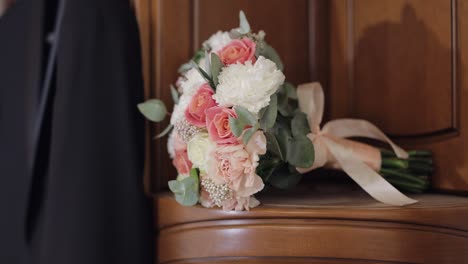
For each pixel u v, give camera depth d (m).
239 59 0.78
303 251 0.72
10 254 0.96
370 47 1.07
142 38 1.00
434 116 0.95
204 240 0.79
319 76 1.13
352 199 0.84
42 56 0.93
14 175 0.96
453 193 0.92
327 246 0.72
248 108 0.73
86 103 0.84
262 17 1.09
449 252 0.74
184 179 0.78
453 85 0.92
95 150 0.83
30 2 0.97
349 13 1.11
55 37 0.90
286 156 0.79
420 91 0.98
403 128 1.01
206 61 0.80
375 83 1.06
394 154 0.92
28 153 0.92
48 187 0.82
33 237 0.89
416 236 0.72
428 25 0.96
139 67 0.94
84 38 0.85
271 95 0.76
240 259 0.75
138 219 0.85
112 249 0.83
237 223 0.75
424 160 0.94
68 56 0.84
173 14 1.01
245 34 0.83
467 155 0.89
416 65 0.98
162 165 1.01
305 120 0.85
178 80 0.92
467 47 0.89
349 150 0.88
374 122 1.07
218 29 1.05
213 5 1.05
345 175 1.11
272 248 0.73
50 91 0.90
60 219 0.80
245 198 0.75
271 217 0.74
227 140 0.73
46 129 0.91
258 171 0.80
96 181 0.82
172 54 1.01
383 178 0.83
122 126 0.86
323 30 1.14
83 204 0.81
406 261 0.71
